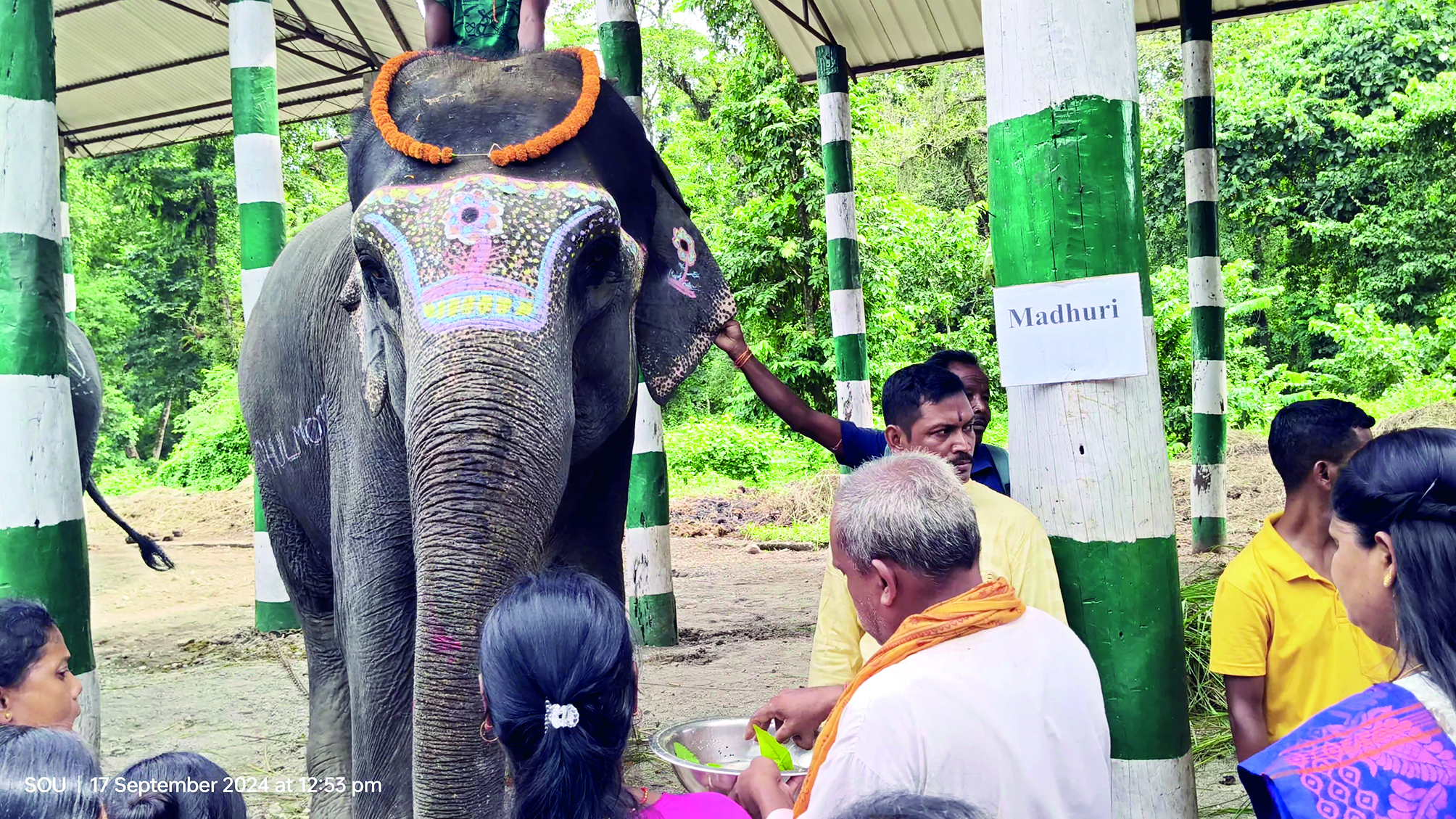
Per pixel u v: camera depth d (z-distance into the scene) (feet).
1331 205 64.54
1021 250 8.46
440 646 8.12
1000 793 5.57
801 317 61.31
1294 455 8.34
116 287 81.20
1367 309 60.64
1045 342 8.38
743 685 19.71
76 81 40.93
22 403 10.66
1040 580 8.05
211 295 83.41
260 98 23.02
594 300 9.87
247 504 55.31
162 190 81.46
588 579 5.38
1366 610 5.43
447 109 9.73
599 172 10.02
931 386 8.77
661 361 11.46
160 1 35.22
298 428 13.10
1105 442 8.27
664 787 14.28
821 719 7.70
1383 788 4.71
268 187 23.16
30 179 10.78
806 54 33.45
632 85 21.61
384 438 10.48
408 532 10.59
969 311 71.72
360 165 9.95
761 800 6.38
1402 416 45.32
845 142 28.58
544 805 4.75
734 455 59.57
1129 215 8.32
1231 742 15.43
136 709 19.30
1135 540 8.33
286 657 23.38
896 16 31.17
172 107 43.37
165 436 84.33
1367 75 65.51
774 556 39.42
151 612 29.84
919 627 5.96
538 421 8.47
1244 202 65.21
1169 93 77.00
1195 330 31.45
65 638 10.89
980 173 86.22
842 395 28.84
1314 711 8.21
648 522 23.27
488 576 8.17
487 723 5.69
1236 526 37.63
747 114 59.82
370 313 9.98
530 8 11.34
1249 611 8.32
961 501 6.20
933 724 5.57
